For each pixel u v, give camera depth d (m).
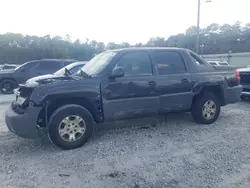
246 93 7.80
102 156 3.83
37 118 3.90
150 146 4.22
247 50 56.72
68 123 4.05
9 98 10.34
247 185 2.96
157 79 4.81
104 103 4.35
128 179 3.12
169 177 3.16
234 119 5.97
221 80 5.54
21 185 3.00
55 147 4.22
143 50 4.86
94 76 4.35
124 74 4.42
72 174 3.27
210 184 2.99
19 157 3.83
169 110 5.05
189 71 5.24
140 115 4.77
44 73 11.84
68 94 4.04
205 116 5.46
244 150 4.01
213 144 4.29
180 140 4.50
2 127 5.48
